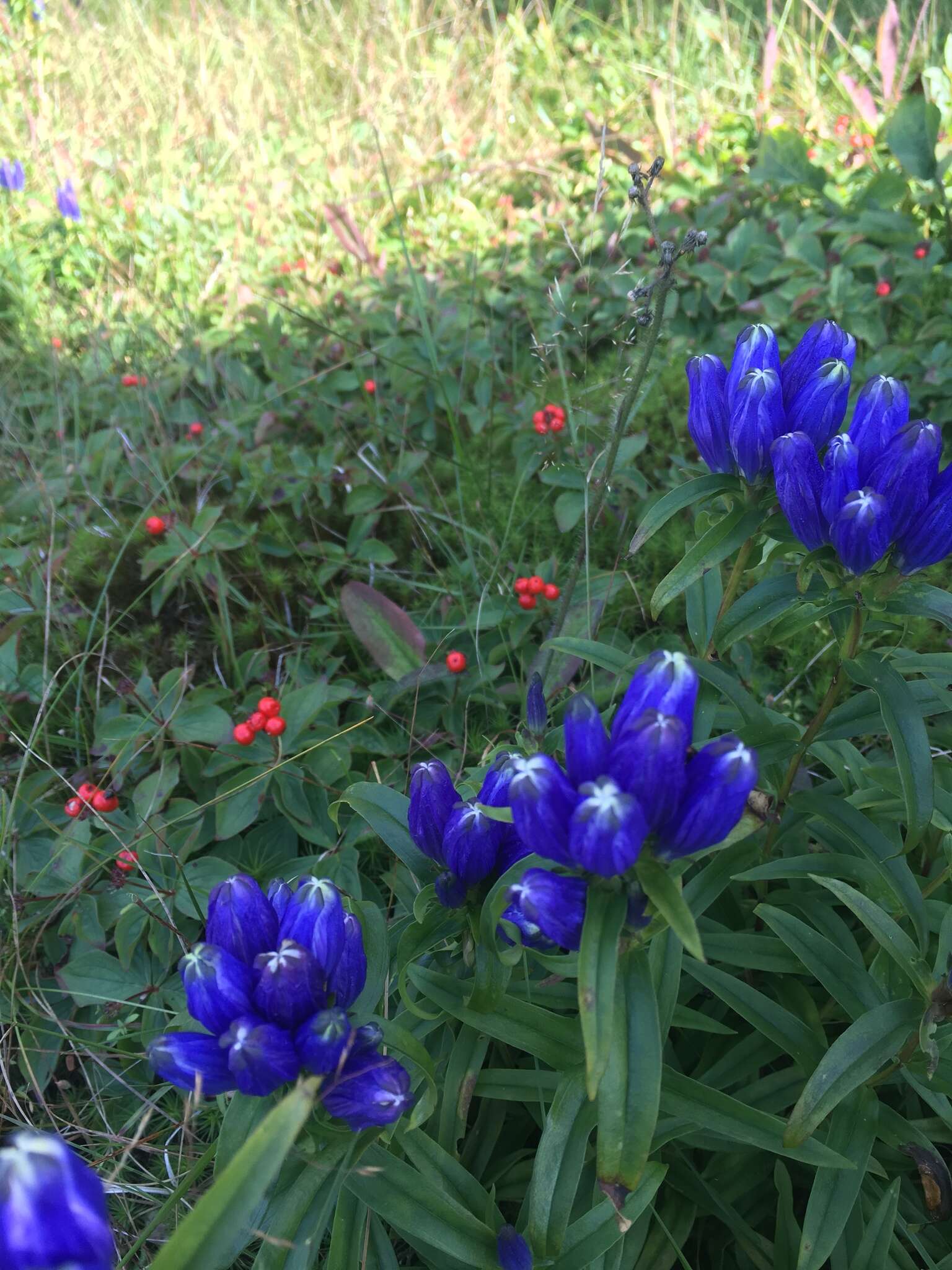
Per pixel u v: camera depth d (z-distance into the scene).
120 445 0.74
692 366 0.35
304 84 1.14
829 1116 0.35
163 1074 0.28
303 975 0.28
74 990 0.46
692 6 1.24
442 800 0.32
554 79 1.16
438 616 0.62
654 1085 0.28
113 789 0.51
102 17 1.28
